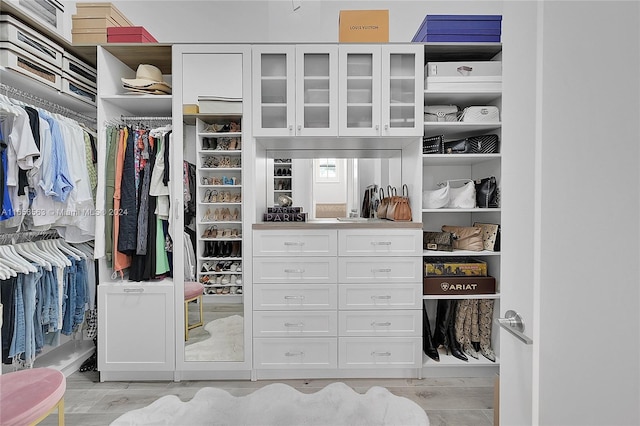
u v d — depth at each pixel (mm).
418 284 2602
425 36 2646
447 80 2635
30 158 2023
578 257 688
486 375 2678
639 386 556
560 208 744
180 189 2566
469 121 2682
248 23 3102
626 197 577
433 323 3135
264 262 2582
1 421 1311
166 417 2109
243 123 2572
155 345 2564
